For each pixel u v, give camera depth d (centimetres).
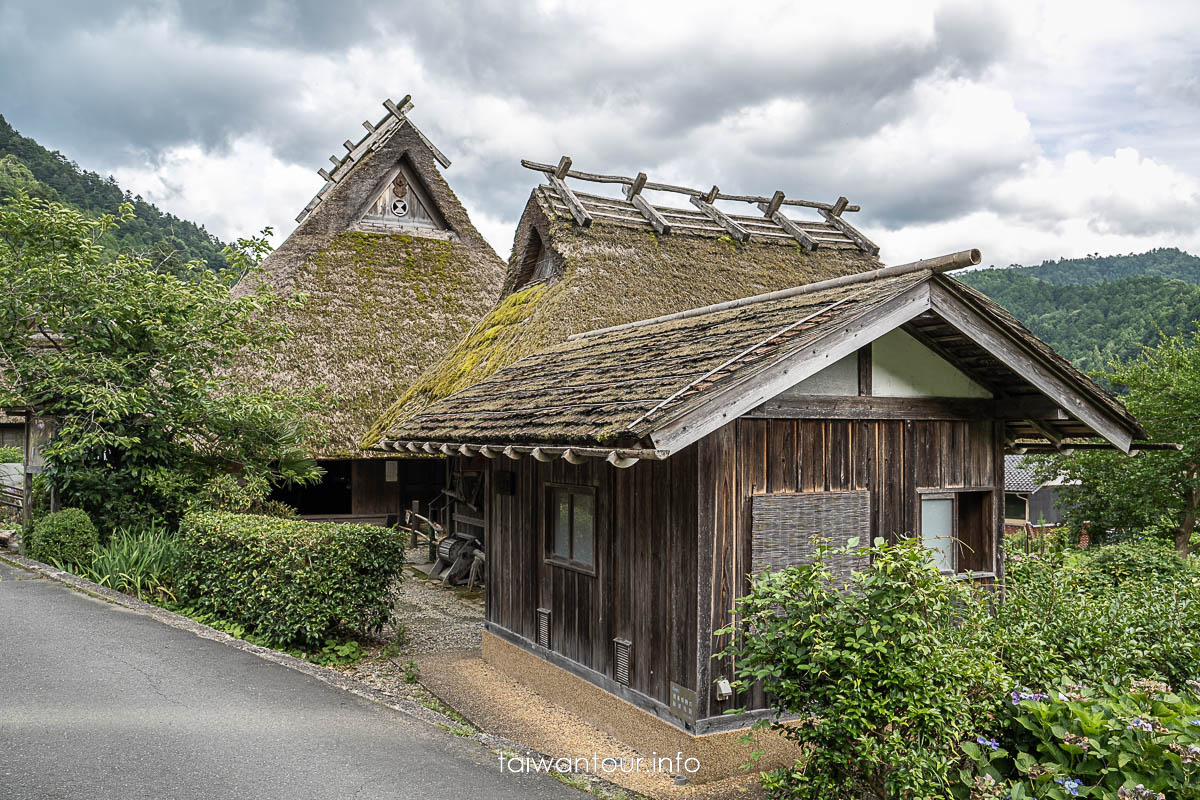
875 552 369
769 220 1634
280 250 1694
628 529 548
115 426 1035
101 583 867
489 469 762
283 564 723
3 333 1012
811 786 352
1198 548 1296
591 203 1390
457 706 627
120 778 402
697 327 643
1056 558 565
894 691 334
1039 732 340
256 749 448
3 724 469
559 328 1054
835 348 468
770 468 501
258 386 1343
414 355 1505
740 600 388
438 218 1884
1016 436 655
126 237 5734
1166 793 302
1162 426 1296
